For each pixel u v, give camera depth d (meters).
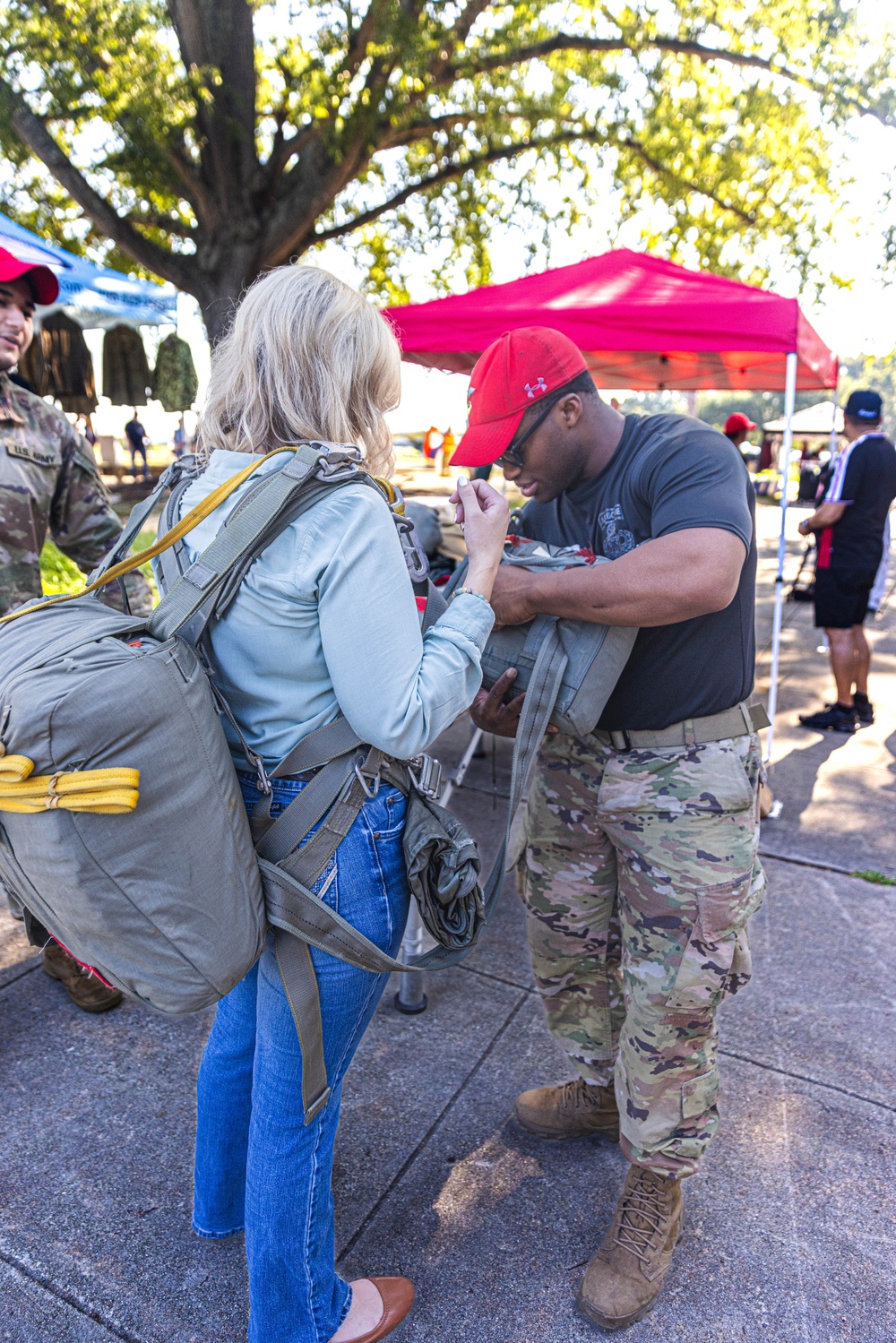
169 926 1.02
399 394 1.28
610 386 6.37
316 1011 1.19
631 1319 1.54
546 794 1.72
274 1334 1.32
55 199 11.57
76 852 0.94
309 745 1.14
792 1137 1.98
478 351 3.67
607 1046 1.85
